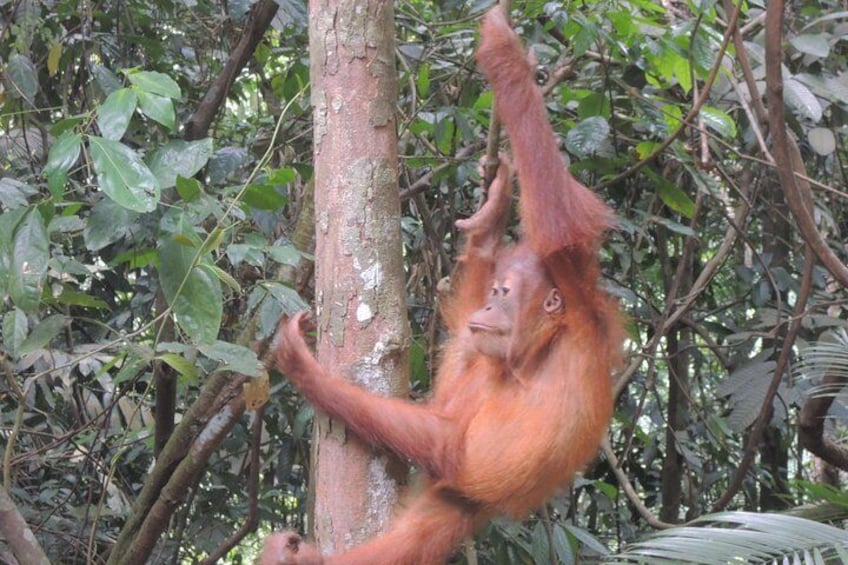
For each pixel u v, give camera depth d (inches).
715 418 219.6
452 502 116.3
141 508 163.8
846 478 308.3
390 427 102.3
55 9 198.5
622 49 162.2
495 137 118.6
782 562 108.0
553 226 107.0
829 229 248.1
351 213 98.6
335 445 102.8
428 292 193.8
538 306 116.7
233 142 217.5
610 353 116.6
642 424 285.7
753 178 220.5
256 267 180.9
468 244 129.0
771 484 245.9
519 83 106.7
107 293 210.4
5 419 195.0
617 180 175.9
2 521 128.6
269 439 231.3
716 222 249.9
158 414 184.2
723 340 242.4
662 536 114.8
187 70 228.4
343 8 98.2
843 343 167.3
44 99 205.5
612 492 188.2
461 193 216.7
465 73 190.4
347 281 99.4
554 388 113.9
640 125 185.2
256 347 152.8
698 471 259.4
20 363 161.2
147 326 129.0
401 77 179.0
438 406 126.3
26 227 116.3
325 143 99.2
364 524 102.7
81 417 203.2
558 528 161.3
